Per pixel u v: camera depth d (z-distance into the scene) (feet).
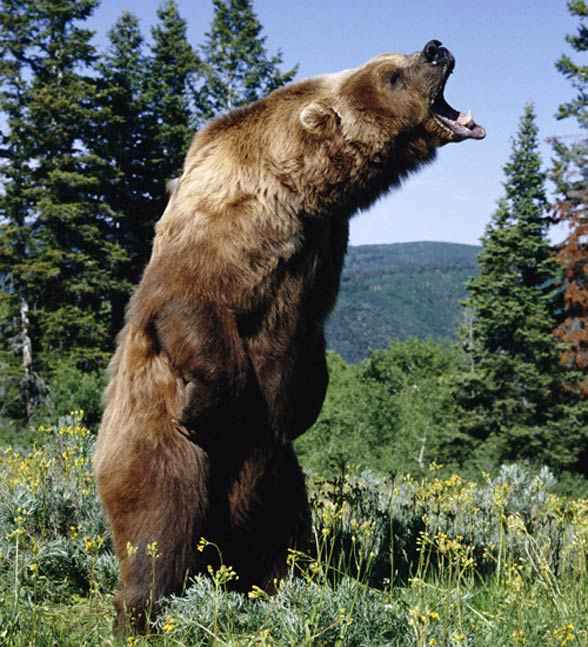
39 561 16.38
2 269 119.24
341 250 16.60
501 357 113.29
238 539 15.74
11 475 22.54
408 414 111.65
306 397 16.89
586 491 82.33
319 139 15.55
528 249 118.01
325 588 12.72
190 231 14.64
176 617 12.48
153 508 14.24
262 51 141.08
